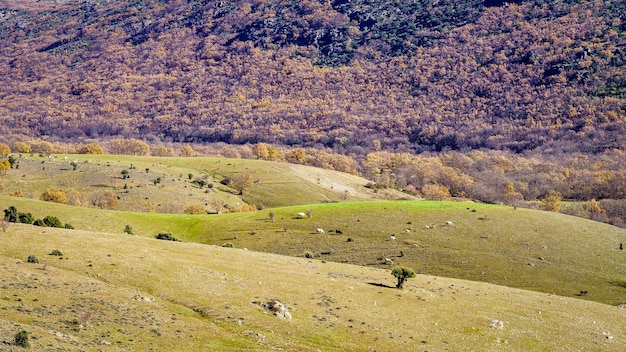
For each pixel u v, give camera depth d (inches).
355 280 2632.9
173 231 4488.2
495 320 2268.7
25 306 1663.4
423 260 3912.4
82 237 2620.6
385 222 4618.6
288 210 4985.2
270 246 4143.7
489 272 3742.6
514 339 2126.0
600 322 2450.8
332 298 2271.2
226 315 1943.9
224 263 2554.1
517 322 2301.9
